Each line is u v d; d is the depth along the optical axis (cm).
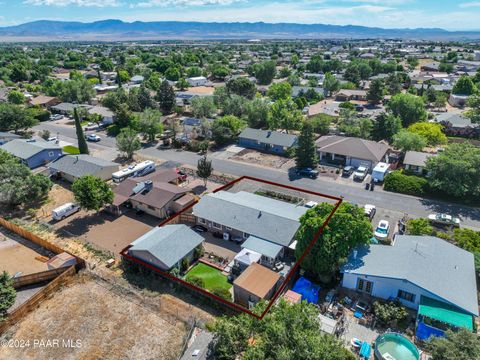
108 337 2928
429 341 2519
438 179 5250
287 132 8412
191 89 14012
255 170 6391
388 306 3036
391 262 3294
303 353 2080
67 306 3250
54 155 6844
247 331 2556
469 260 3431
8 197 4806
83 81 11994
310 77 16075
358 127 7975
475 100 8219
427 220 4528
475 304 2886
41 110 9894
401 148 6775
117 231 4478
